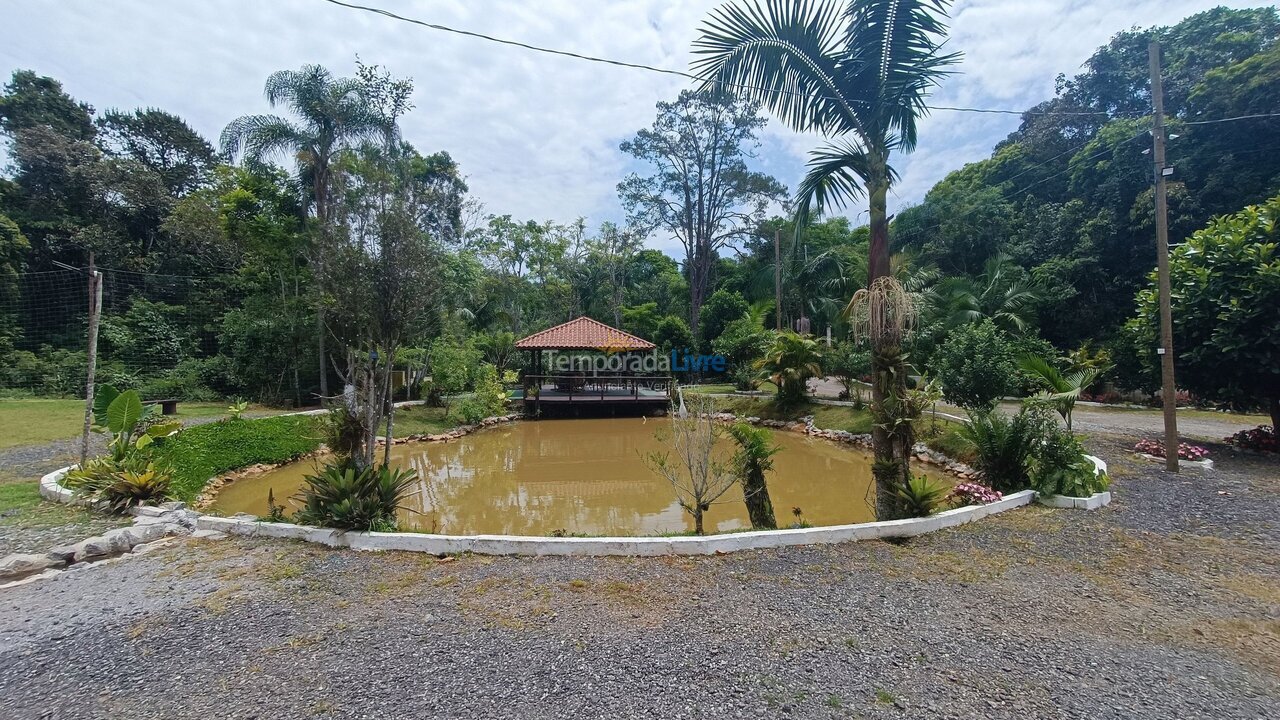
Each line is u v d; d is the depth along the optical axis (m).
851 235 35.72
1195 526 5.21
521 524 7.34
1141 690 2.60
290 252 16.83
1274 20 19.92
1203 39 21.14
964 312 19.81
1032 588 3.85
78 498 6.08
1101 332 19.20
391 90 15.04
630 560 4.46
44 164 22.03
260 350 17.23
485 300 28.11
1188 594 3.73
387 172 6.33
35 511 5.81
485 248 31.94
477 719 2.39
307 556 4.61
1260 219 8.02
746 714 2.42
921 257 25.58
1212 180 16.66
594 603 3.63
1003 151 27.28
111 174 22.69
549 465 11.72
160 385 17.11
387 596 3.79
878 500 5.77
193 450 8.81
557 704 2.50
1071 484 6.05
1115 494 6.34
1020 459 6.43
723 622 3.34
